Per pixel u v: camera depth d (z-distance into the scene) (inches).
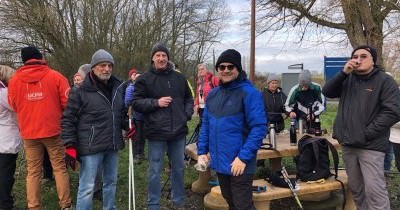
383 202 166.1
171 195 209.0
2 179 197.3
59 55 870.4
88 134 171.6
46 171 242.1
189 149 223.0
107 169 182.7
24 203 217.5
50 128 188.5
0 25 817.5
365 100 163.9
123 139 186.1
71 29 887.1
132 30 968.3
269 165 291.3
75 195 224.5
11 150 195.8
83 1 880.9
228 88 155.9
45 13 809.5
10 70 204.8
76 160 173.3
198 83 322.3
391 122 158.9
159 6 1031.0
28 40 860.6
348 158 173.6
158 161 189.6
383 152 165.0
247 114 151.9
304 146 196.5
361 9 504.4
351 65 165.5
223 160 154.6
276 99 293.9
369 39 504.7
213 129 157.0
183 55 1143.0
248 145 148.4
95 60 172.4
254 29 596.4
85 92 171.9
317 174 193.2
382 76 162.7
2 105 193.6
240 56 155.9
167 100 183.6
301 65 744.3
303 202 216.5
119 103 181.3
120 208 212.2
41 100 186.7
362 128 163.6
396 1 488.1
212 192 200.7
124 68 945.5
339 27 551.5
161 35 1040.8
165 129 186.2
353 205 198.4
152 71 189.3
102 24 900.0
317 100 268.5
